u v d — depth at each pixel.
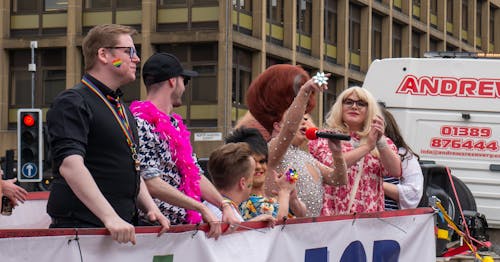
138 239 5.17
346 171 7.32
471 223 11.88
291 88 7.19
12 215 8.80
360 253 7.14
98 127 5.33
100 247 4.94
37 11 44.34
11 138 44.31
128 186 5.45
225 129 40.66
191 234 5.56
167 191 5.90
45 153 19.61
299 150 7.20
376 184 8.08
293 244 6.43
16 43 44.22
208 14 41.16
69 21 43.34
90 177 5.10
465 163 15.98
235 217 5.98
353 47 52.09
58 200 5.32
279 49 44.69
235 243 5.90
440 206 9.70
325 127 8.20
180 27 41.78
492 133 15.89
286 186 6.58
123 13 42.59
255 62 43.06
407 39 56.56
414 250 7.82
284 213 6.42
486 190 15.89
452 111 16.02
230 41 40.78
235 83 41.81
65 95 5.25
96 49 5.45
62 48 44.16
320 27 48.38
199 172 6.49
